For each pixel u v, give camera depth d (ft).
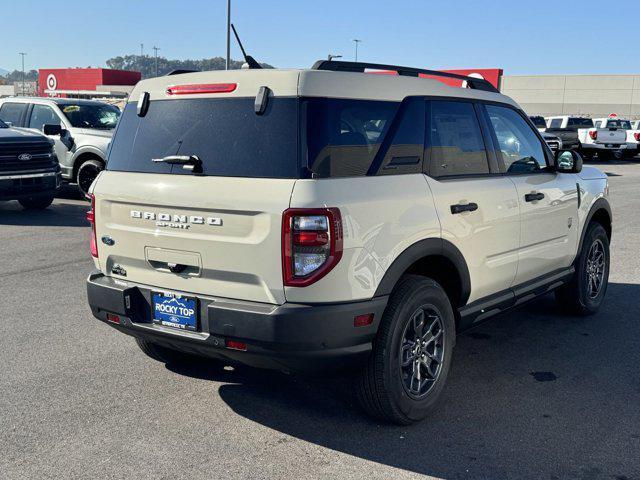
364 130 11.54
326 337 10.62
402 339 11.80
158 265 12.08
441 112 13.30
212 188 11.11
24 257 26.45
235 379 14.57
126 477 10.53
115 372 14.89
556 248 16.90
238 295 11.10
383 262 11.27
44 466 10.85
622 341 17.31
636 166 84.84
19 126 44.01
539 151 16.57
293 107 10.85
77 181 42.09
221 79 11.57
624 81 184.03
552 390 14.10
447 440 11.82
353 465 10.94
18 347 16.38
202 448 11.48
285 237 10.41
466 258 13.29
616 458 11.21
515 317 19.40
